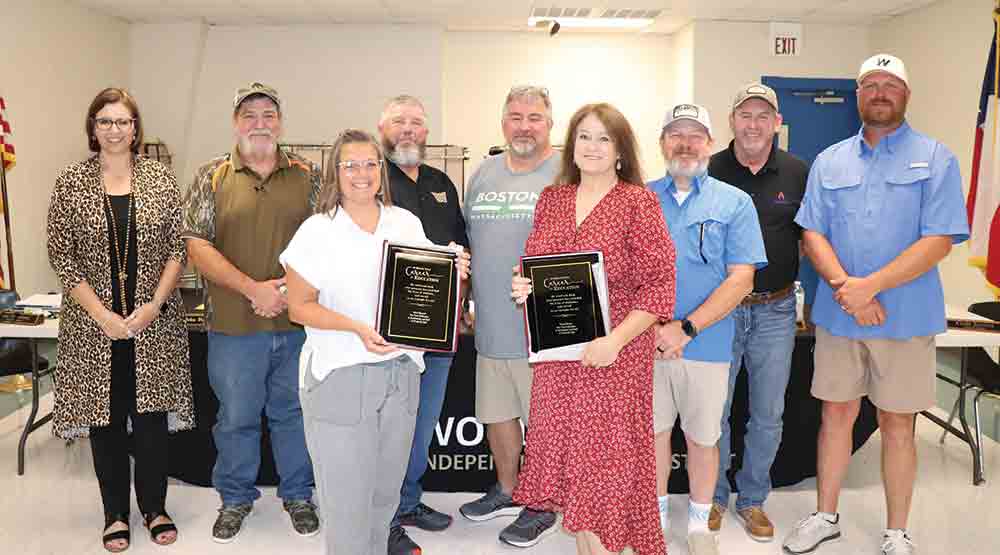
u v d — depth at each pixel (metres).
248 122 2.73
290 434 3.02
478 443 3.36
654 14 7.45
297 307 2.12
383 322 2.10
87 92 7.14
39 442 4.07
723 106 7.79
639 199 2.02
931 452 4.00
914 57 7.20
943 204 2.56
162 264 2.78
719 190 2.59
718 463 2.87
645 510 2.04
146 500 2.95
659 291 1.98
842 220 2.71
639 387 2.02
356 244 2.14
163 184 2.78
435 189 2.83
